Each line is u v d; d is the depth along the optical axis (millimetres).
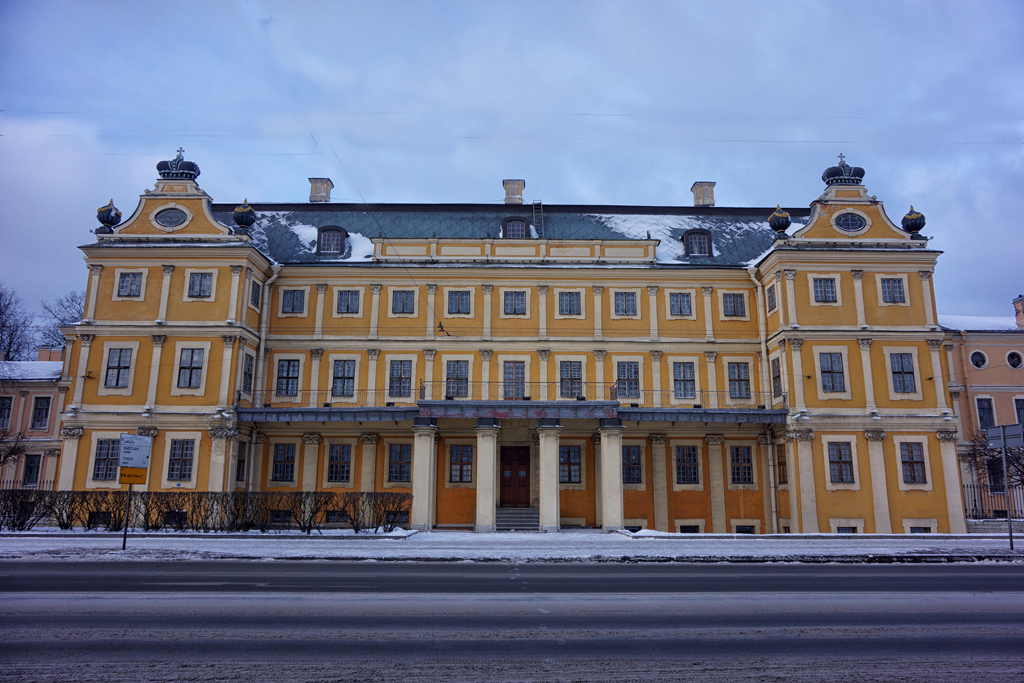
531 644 8836
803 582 14672
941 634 9547
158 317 31984
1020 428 22719
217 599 12039
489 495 29688
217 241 33062
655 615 10703
